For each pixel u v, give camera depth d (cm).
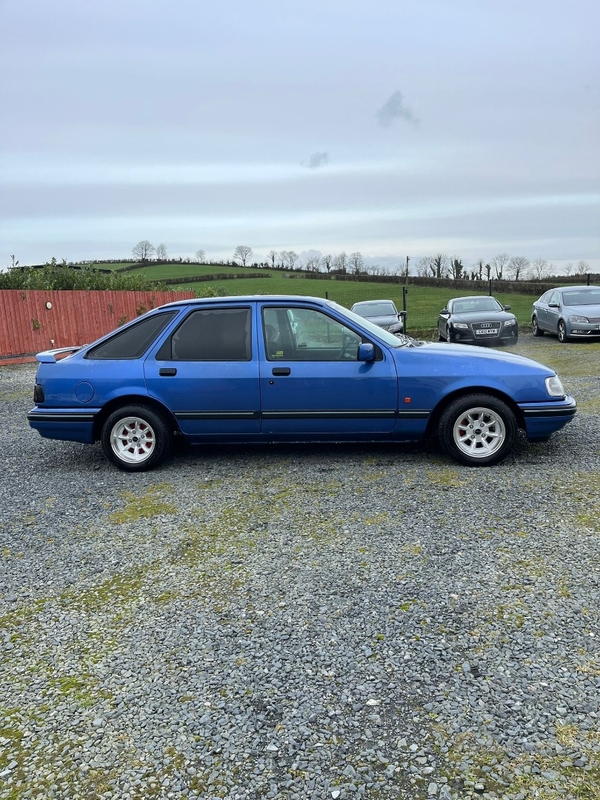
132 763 214
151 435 562
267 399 541
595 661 256
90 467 592
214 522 433
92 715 239
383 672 257
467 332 1545
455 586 325
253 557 373
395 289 3759
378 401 533
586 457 548
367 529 407
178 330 560
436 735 220
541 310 1788
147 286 2328
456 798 192
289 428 546
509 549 366
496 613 297
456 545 375
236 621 302
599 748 210
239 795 198
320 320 548
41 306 1619
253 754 215
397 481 504
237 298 564
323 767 208
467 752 211
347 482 508
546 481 486
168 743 223
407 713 231
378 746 216
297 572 350
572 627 282
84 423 561
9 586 350
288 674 258
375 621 296
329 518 430
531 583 324
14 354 1548
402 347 548
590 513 414
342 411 536
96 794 202
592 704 231
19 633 300
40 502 493
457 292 3497
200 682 256
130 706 243
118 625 304
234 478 534
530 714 228
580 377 1030
